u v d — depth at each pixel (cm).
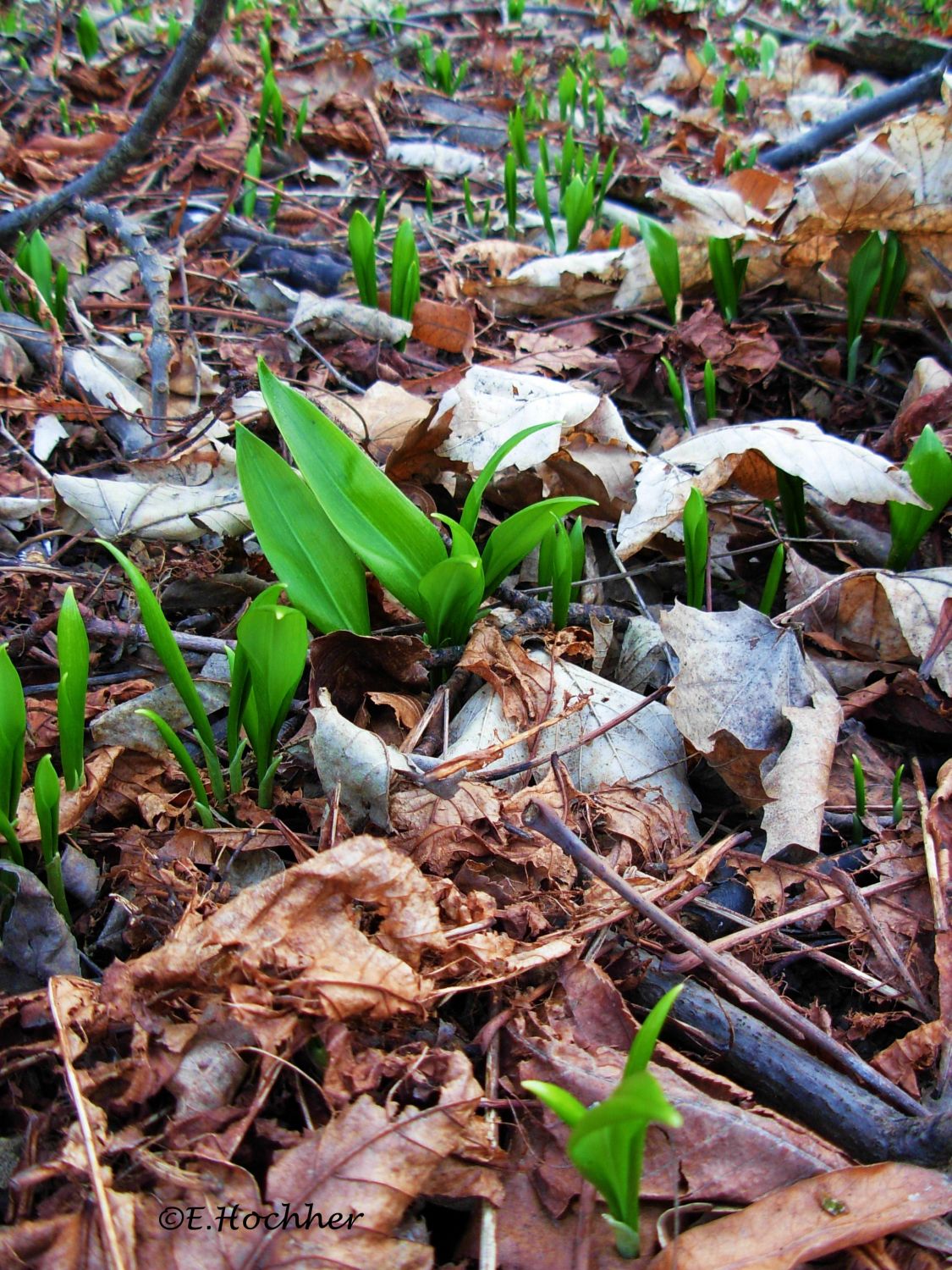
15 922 31
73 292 66
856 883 36
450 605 39
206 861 34
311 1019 27
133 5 144
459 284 74
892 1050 31
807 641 46
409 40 144
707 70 151
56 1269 24
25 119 98
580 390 52
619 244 78
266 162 96
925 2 185
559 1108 22
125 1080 27
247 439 36
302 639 32
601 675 45
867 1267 26
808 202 64
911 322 66
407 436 47
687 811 39
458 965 29
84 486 47
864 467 44
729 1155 27
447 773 34
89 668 42
